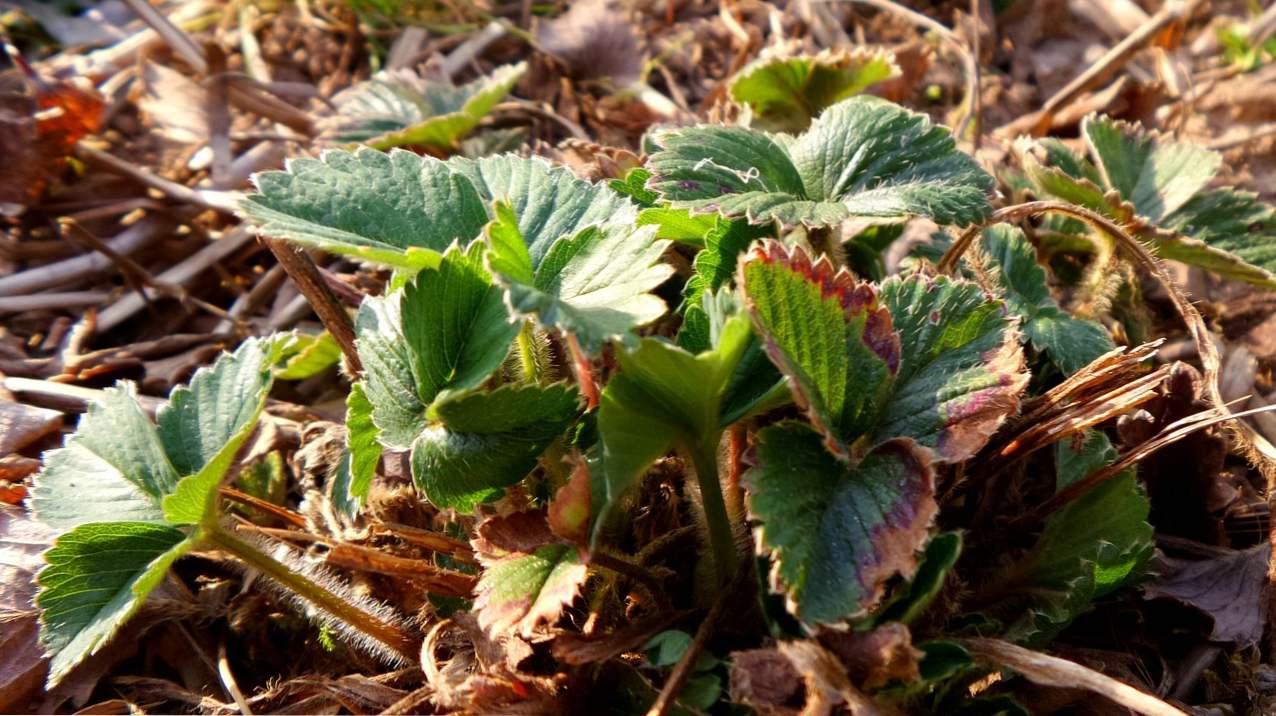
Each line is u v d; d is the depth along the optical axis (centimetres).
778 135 46
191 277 57
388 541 45
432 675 41
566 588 39
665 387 39
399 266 41
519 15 70
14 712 45
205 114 61
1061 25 69
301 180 42
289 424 50
